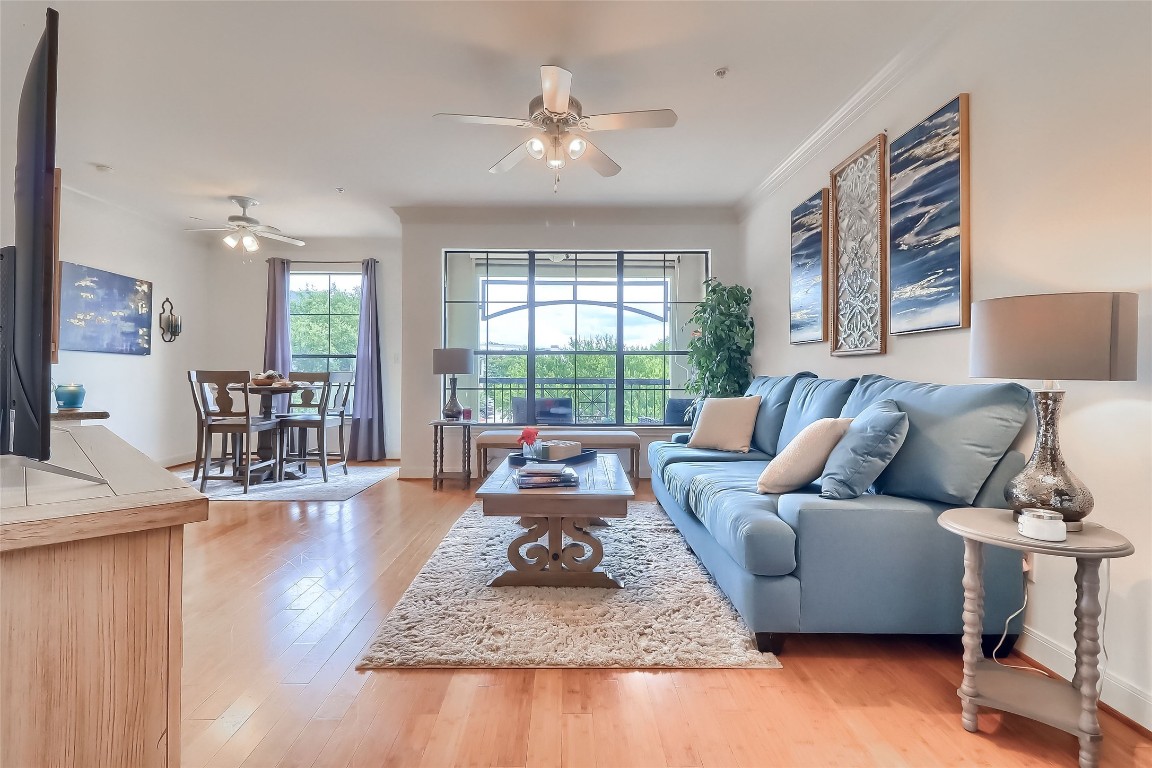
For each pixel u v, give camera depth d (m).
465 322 5.71
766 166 4.29
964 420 2.05
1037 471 1.66
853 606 2.01
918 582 2.01
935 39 2.55
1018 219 2.12
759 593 2.02
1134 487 1.70
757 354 4.96
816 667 1.99
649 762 1.49
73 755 0.73
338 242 6.68
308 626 2.27
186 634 2.20
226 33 2.58
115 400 5.32
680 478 3.09
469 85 3.06
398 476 5.55
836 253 3.49
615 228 5.48
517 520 3.86
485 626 2.24
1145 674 1.65
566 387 5.78
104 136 3.72
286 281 6.57
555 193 4.94
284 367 6.54
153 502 0.78
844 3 2.38
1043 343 1.53
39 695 0.71
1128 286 1.71
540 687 1.84
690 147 3.91
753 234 5.05
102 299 5.16
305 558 3.10
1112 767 1.48
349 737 1.58
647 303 5.79
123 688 0.77
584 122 2.84
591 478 2.83
